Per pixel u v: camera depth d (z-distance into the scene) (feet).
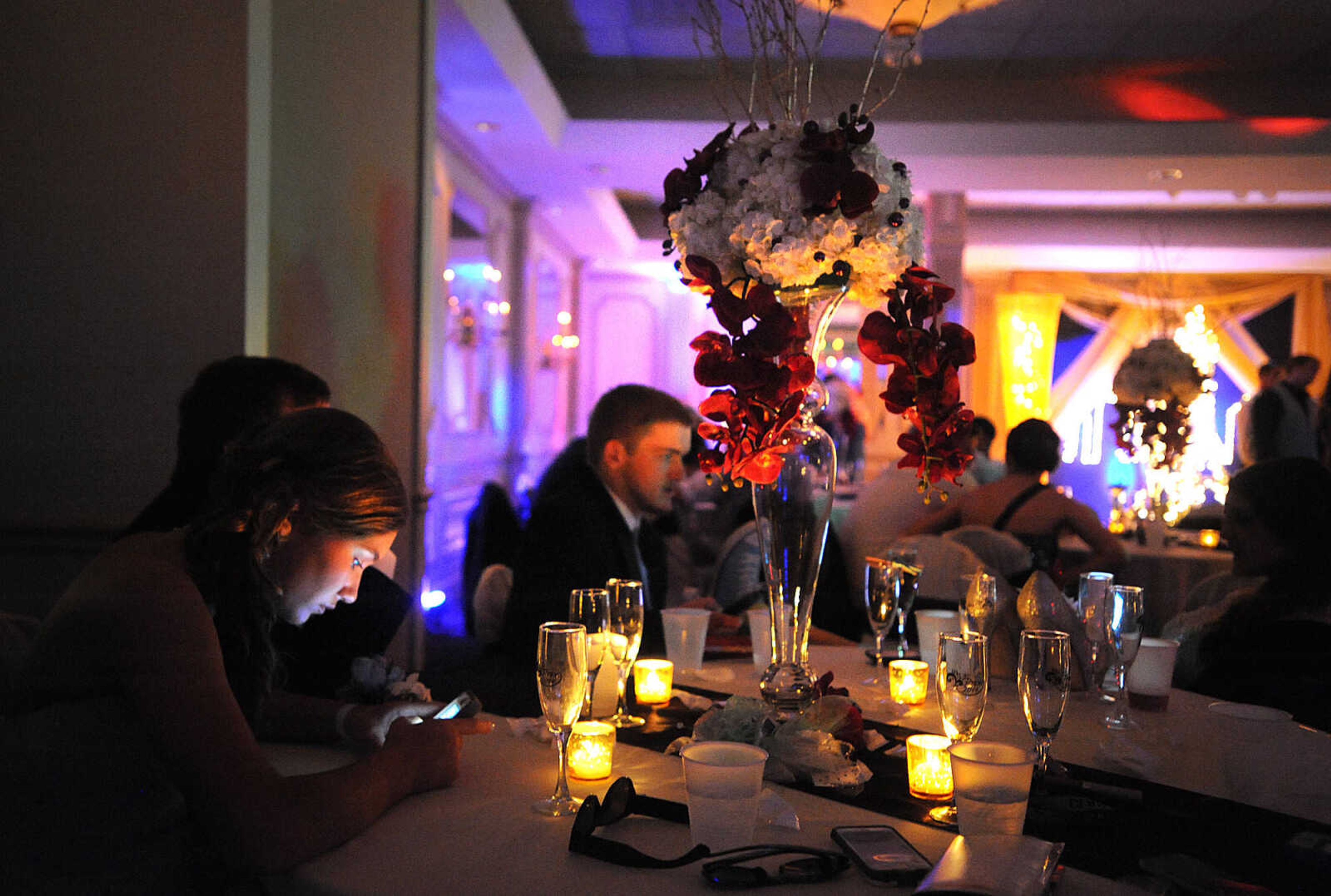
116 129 8.73
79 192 8.77
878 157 4.78
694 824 3.51
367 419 12.26
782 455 4.88
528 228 28.53
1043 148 21.95
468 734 4.67
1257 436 17.54
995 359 39.27
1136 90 22.12
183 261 8.71
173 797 3.87
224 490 3.87
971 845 3.13
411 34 13.73
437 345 22.15
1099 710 5.60
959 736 4.11
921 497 11.18
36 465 8.78
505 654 7.09
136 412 8.74
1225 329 37.83
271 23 9.26
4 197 8.80
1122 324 38.32
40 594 8.76
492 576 8.98
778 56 5.84
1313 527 5.87
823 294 4.96
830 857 3.33
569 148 22.74
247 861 3.36
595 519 7.51
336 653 6.06
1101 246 33.04
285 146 9.73
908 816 3.90
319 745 4.77
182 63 8.70
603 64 21.57
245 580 3.89
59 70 8.75
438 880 3.24
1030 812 3.81
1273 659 5.79
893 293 4.82
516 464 29.22
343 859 3.41
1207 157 21.72
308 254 10.34
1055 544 9.47
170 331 8.72
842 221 4.56
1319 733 4.08
